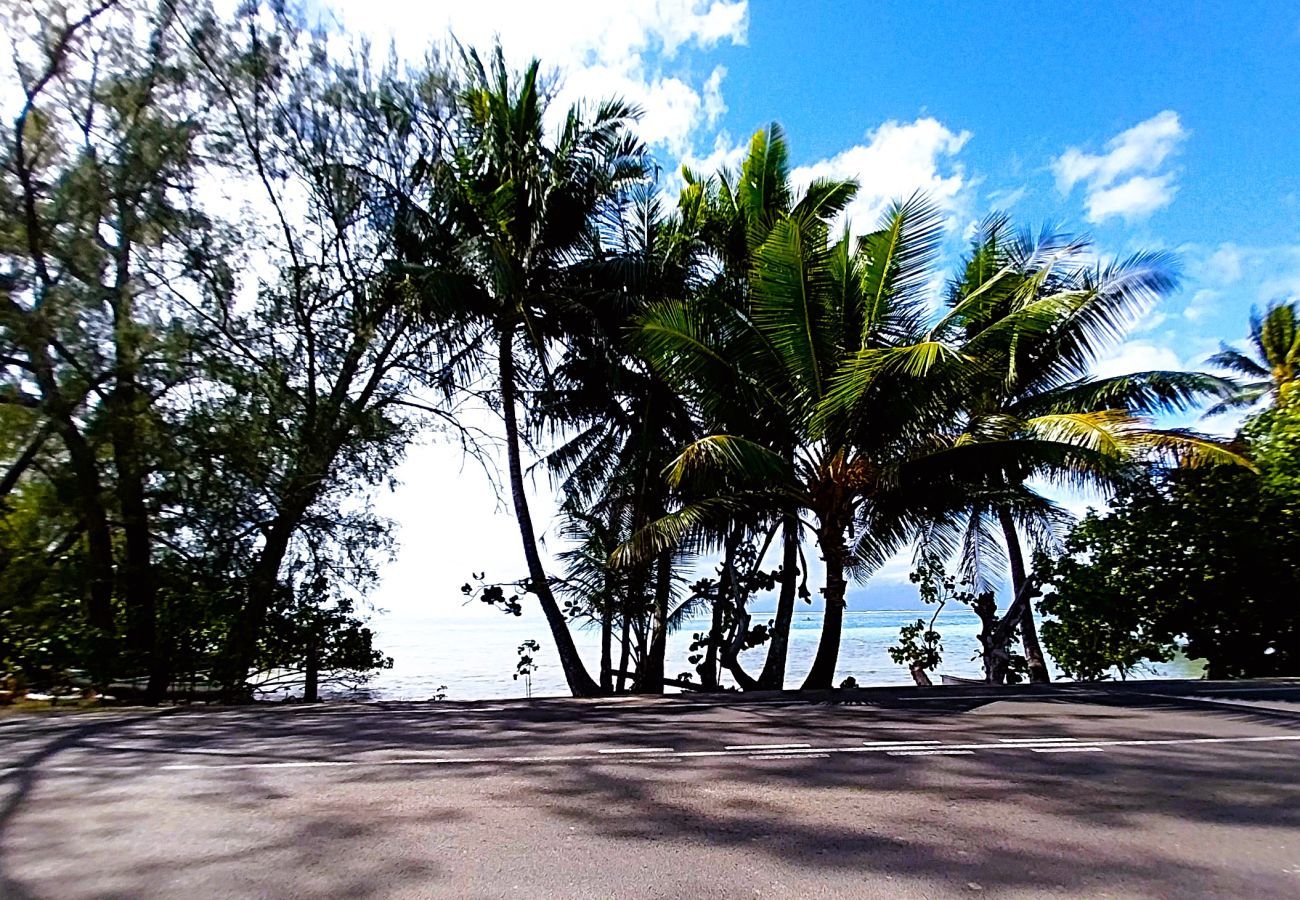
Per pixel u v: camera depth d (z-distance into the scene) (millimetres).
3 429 12898
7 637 13570
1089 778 5617
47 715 10375
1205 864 3957
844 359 11273
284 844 4461
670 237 15039
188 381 13320
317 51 14461
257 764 6598
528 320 14023
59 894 3818
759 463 10938
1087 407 13586
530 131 14297
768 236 11445
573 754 6715
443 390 15758
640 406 14672
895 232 11328
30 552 13836
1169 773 5746
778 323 11195
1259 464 12680
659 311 11609
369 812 5055
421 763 6488
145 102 13070
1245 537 12328
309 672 14820
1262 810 4824
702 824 4676
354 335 14852
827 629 12055
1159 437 11266
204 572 13938
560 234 14336
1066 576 13859
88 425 12891
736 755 6535
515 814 4941
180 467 13031
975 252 14547
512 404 14609
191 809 5219
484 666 26312
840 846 4270
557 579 14758
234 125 14148
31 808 5340
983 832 4461
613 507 15055
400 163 15477
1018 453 10867
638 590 14633
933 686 11617
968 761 6191
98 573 13797
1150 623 13500
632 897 3654
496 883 3838
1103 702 9328
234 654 13914
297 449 13594
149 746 7578
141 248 13391
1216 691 10234
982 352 11109
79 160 12352
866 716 8562
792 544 14008
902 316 11523
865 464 11680
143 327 12703
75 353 12445
